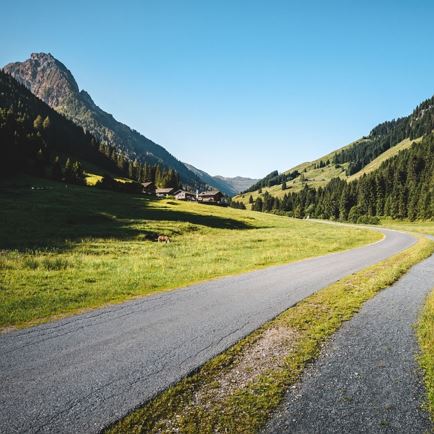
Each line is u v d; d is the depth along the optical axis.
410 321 10.22
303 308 10.95
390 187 142.88
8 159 86.44
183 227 43.66
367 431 5.05
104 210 50.94
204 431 4.86
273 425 5.08
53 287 12.81
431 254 27.28
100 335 8.30
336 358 7.52
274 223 67.19
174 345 7.80
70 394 5.62
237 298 12.11
